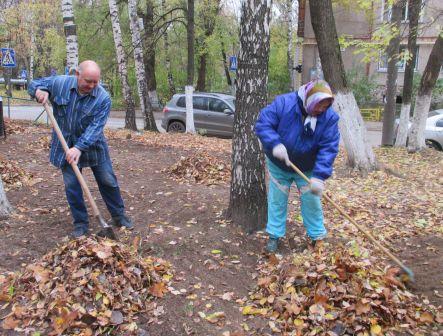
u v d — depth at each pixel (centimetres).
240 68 498
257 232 516
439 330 357
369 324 344
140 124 2323
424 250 510
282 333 349
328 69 932
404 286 409
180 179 769
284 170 453
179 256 459
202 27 2292
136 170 836
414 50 1387
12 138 1095
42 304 353
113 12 1620
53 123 457
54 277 369
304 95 417
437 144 1509
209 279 421
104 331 335
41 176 741
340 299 360
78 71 457
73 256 376
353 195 757
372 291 362
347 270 380
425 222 610
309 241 502
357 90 2905
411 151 1312
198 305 378
